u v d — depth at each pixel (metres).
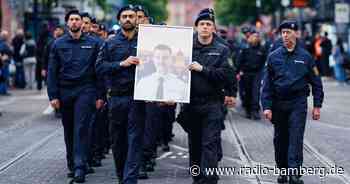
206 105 11.73
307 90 12.38
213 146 11.68
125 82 11.56
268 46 25.00
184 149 17.11
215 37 12.23
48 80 13.03
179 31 11.51
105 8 60.09
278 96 12.38
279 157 12.71
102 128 14.84
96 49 13.06
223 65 11.70
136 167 11.53
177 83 11.46
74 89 13.01
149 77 11.45
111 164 15.09
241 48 24.41
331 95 31.64
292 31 12.23
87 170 13.80
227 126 21.70
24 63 35.09
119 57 11.62
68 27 13.07
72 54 12.97
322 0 59.12
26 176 13.68
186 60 11.48
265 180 13.16
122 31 11.75
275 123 12.57
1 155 16.20
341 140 18.27
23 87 35.44
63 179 13.38
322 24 50.62
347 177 13.39
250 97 23.83
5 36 29.58
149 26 11.50
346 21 40.59
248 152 16.50
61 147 17.28
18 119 23.20
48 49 21.09
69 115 13.25
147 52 11.47
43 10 41.69
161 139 16.50
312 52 42.22
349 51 43.28
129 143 11.55
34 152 16.56
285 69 12.26
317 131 20.00
